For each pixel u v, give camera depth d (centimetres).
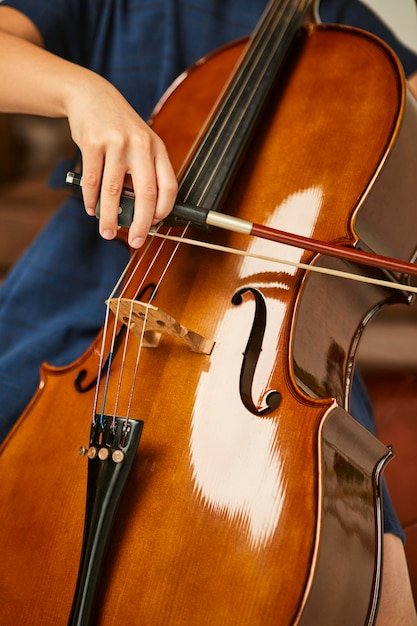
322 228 163
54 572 147
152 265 166
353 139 171
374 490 155
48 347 193
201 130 190
